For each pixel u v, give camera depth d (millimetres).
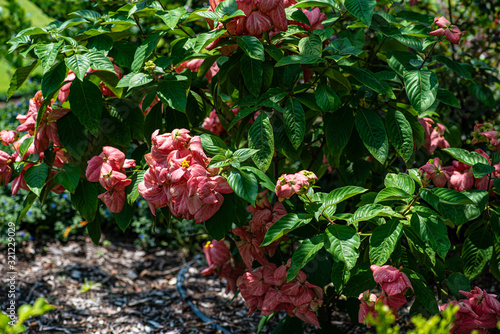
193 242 4188
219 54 1832
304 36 1867
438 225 1407
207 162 1564
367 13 1609
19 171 1790
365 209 1472
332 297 2092
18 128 1760
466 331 1495
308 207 1534
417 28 1914
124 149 1958
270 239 1481
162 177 1532
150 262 3928
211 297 3314
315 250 1456
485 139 1861
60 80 1615
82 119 1640
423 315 1700
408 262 1741
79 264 3775
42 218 4035
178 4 3617
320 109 1712
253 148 1623
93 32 1734
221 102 2121
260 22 1658
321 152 2273
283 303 1794
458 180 1745
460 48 3367
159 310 3146
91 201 1874
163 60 1743
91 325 2949
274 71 1852
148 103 1783
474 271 1755
